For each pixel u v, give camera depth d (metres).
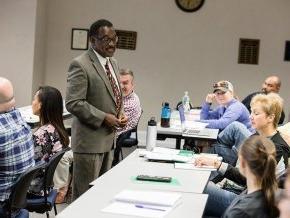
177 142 5.02
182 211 2.05
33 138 3.24
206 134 4.36
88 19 7.98
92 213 1.96
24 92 7.34
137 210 2.02
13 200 2.61
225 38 7.94
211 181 3.01
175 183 2.55
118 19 7.96
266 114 3.02
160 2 7.94
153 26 7.97
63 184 4.30
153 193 2.27
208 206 2.83
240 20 7.89
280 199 1.42
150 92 8.08
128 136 5.34
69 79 3.32
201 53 7.98
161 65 8.03
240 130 3.92
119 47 7.99
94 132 3.33
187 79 8.04
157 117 8.06
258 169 2.06
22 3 7.25
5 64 7.34
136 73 8.05
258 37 7.89
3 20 7.29
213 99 5.60
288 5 7.80
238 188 3.05
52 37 8.02
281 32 7.85
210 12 7.92
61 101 3.39
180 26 7.96
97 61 3.37
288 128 3.50
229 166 2.99
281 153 2.88
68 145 3.48
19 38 7.29
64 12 7.98
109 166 3.55
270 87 6.38
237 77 7.97
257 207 2.03
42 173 3.12
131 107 5.18
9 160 2.63
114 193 2.28
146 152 3.35
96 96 3.34
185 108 6.24
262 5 7.84
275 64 7.90
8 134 2.62
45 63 8.05
